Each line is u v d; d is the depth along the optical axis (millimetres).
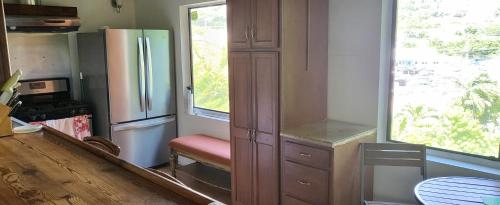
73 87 4625
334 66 3064
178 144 3969
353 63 2943
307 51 2883
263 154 2947
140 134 4383
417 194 2082
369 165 2719
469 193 2086
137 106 4289
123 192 1278
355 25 2889
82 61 4375
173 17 4422
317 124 2984
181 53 4426
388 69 2824
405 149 2547
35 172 1489
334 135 2621
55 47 4438
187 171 4180
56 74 4484
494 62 2348
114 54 4051
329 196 2533
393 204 2404
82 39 4289
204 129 4324
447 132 2617
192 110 4527
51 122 3965
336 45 3023
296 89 2838
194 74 4492
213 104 4316
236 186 3254
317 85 3023
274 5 2670
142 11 4855
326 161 2508
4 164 1589
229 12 3012
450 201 1983
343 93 3043
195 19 4324
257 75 2873
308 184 2641
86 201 1210
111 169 1520
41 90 4336
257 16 2797
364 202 2447
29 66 4270
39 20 3951
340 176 2551
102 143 2072
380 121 2875
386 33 2777
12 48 4125
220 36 4055
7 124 2076
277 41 2697
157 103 4461
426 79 2664
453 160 2578
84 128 4238
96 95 4250
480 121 2455
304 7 2807
